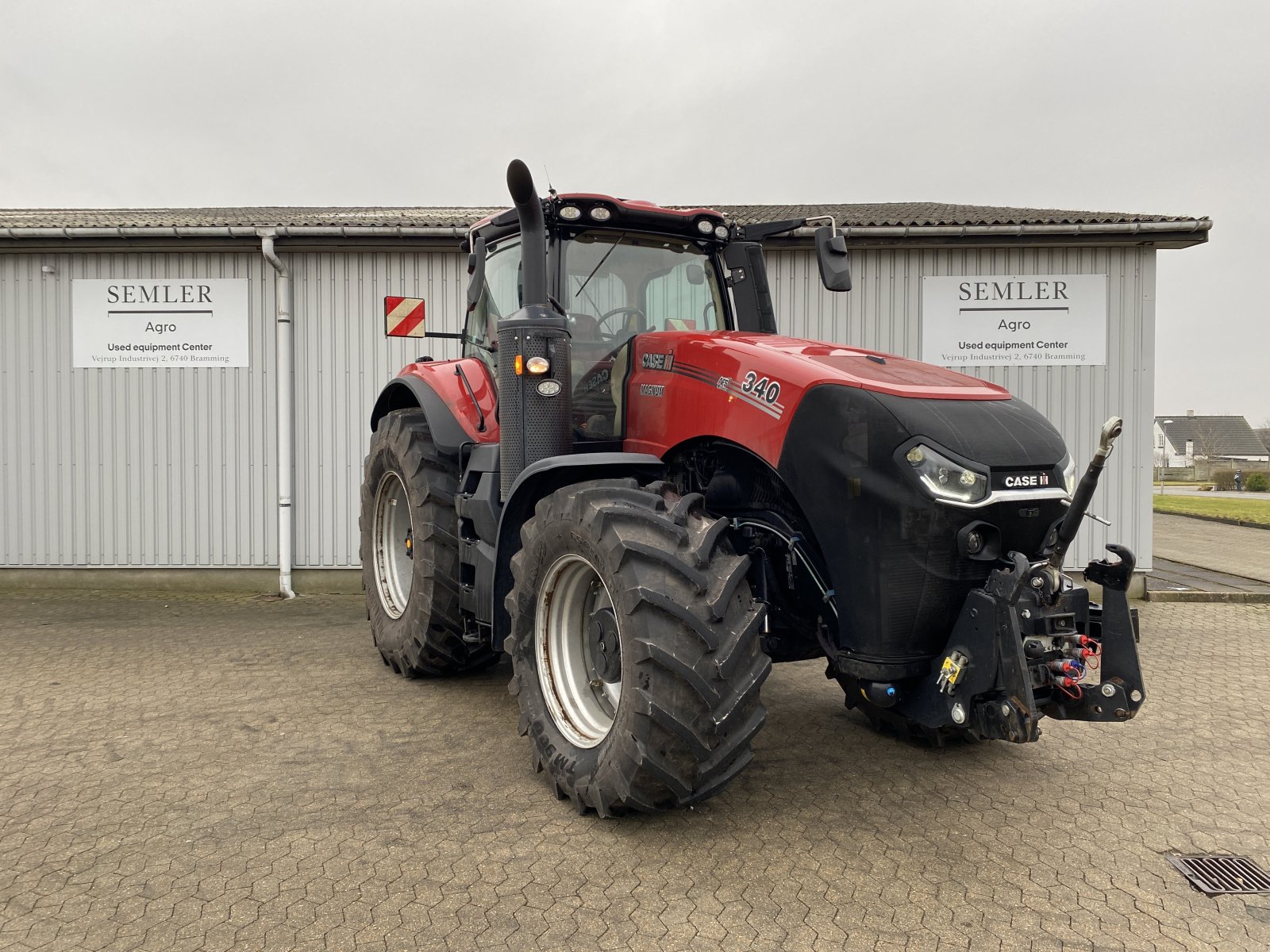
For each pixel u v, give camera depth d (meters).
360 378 8.02
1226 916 2.52
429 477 4.64
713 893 2.60
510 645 3.51
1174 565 10.48
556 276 3.85
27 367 8.08
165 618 6.80
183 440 8.05
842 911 2.51
